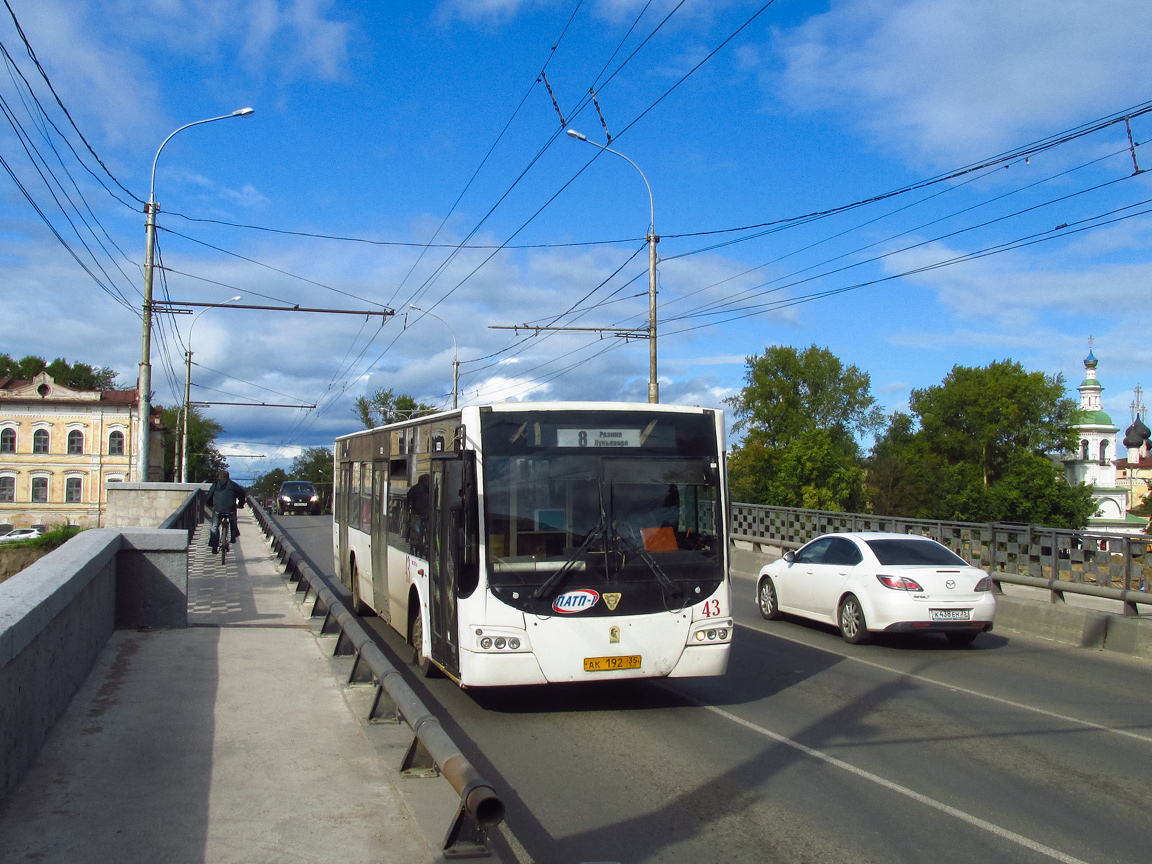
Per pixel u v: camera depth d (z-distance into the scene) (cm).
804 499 6488
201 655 947
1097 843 525
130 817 506
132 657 923
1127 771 668
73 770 579
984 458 7162
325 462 9919
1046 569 1421
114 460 7000
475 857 464
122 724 685
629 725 789
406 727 703
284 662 930
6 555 2273
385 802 543
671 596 814
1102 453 8988
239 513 5212
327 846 476
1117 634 1224
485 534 784
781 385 7256
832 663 1107
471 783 445
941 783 633
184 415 4919
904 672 1056
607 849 507
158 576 1106
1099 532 1323
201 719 708
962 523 1625
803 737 754
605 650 791
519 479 801
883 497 7331
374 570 1274
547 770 655
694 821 552
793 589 1403
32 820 496
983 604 1195
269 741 658
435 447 933
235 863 451
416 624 1007
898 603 1187
